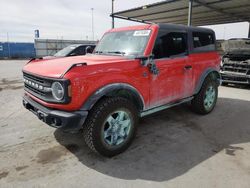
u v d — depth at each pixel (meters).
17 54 31.67
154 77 3.45
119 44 3.85
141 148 3.33
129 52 3.57
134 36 3.71
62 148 3.32
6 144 3.45
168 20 15.88
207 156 3.08
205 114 4.91
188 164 2.88
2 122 4.44
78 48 9.84
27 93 3.44
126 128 3.19
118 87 2.94
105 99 2.93
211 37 4.84
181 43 4.03
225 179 2.54
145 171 2.73
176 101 4.12
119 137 3.12
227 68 8.32
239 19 15.44
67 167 2.82
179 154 3.14
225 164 2.87
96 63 2.85
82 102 2.67
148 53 3.37
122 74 3.00
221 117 4.74
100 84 2.79
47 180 2.55
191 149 3.29
